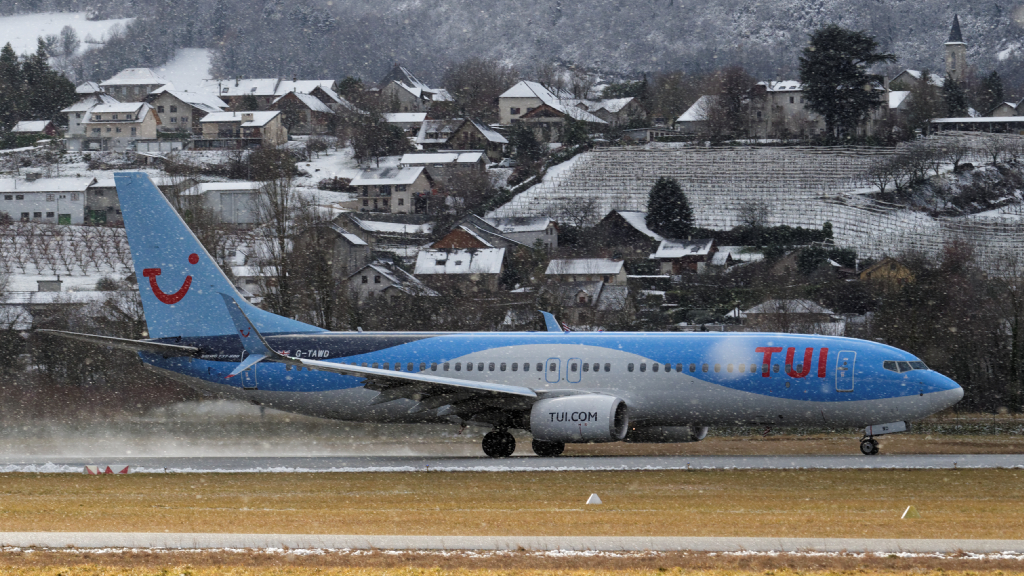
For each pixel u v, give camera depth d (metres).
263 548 81.56
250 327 140.88
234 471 137.62
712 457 146.00
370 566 74.94
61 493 118.56
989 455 148.00
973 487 114.81
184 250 165.75
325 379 161.88
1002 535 85.00
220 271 166.38
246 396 165.00
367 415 162.88
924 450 164.50
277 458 153.12
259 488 121.19
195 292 165.75
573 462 141.75
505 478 127.25
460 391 151.00
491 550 79.94
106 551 80.94
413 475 131.75
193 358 165.38
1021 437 192.62
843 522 92.19
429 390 151.25
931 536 84.88
